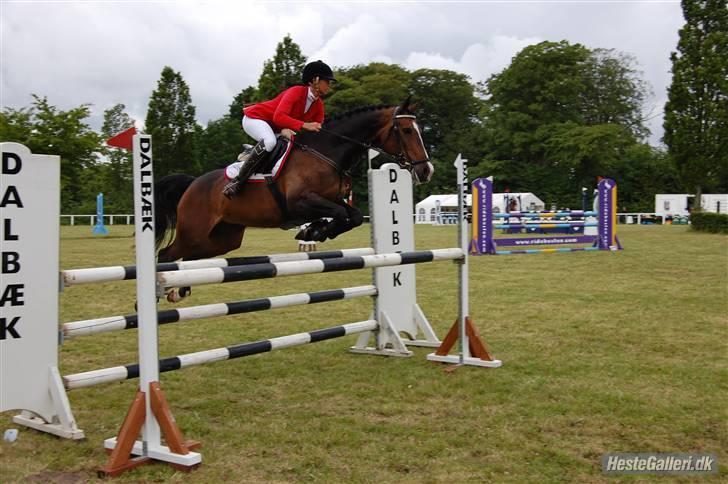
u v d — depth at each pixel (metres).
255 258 4.16
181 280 3.03
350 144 4.71
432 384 3.99
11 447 3.03
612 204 14.30
